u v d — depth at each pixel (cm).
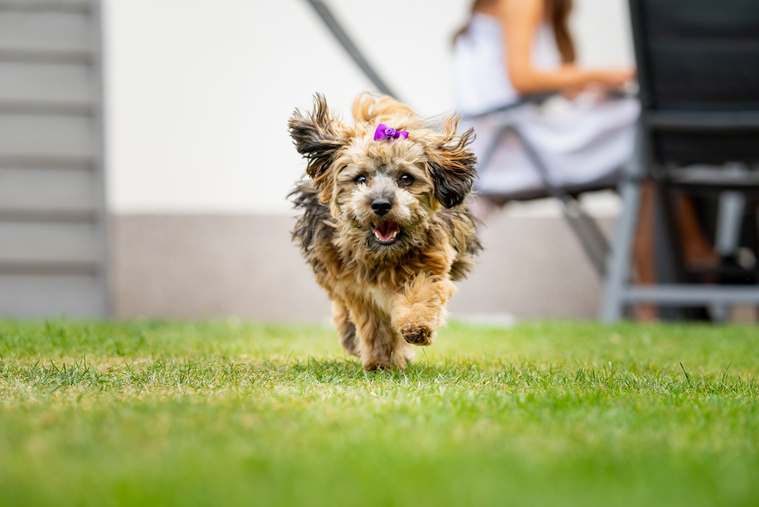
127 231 1080
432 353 478
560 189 790
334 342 539
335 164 402
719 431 248
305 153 412
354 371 388
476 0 852
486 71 838
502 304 1123
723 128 709
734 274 854
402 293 387
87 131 894
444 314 392
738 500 178
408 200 381
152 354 424
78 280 900
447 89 1169
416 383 336
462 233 421
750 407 288
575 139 793
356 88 1159
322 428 240
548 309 1126
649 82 713
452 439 228
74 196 895
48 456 205
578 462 206
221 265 1091
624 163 780
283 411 263
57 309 894
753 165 873
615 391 322
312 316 1099
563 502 175
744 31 699
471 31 852
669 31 701
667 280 784
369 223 380
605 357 458
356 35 1164
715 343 548
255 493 179
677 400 298
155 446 215
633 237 763
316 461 204
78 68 891
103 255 899
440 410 269
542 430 243
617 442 230
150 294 1082
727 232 977
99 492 178
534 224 1128
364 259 390
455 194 407
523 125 810
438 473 194
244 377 342
